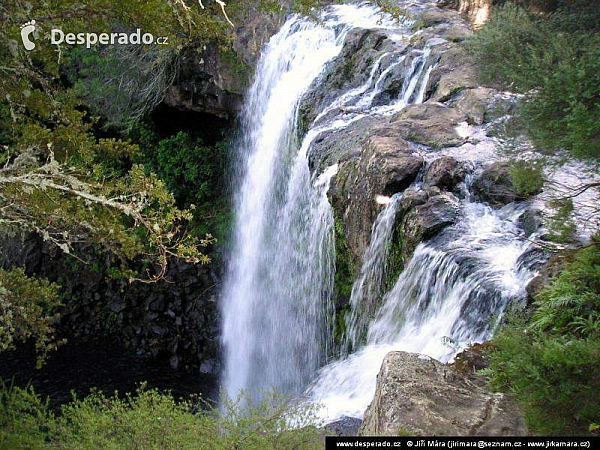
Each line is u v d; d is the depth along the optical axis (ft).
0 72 29.17
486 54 33.19
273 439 18.30
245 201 52.11
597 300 16.48
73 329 52.75
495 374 15.55
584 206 23.04
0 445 20.61
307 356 40.34
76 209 26.78
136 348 51.52
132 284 53.26
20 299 26.58
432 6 47.50
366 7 50.16
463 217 26.45
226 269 54.08
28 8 27.45
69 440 20.94
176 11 29.99
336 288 35.55
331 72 43.34
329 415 22.93
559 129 19.54
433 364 16.30
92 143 30.17
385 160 29.37
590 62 19.13
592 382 13.51
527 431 14.07
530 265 22.02
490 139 30.19
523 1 38.24
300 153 39.60
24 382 46.55
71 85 58.59
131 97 57.67
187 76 54.85
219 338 52.06
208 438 18.76
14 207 26.66
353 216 31.65
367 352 27.40
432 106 33.45
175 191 57.52
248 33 51.88
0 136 35.81
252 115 52.65
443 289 24.43
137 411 19.90
